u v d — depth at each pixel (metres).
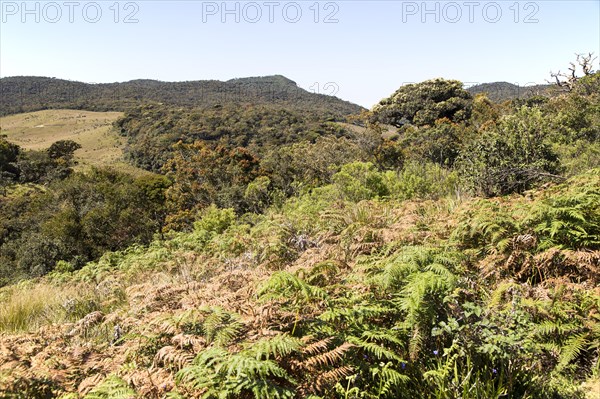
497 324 3.24
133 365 3.30
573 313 3.68
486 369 3.06
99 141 108.81
